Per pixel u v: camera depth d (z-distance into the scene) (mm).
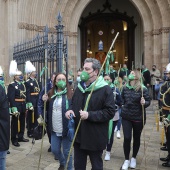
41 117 5234
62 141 5016
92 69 3729
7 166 5938
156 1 17516
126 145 5773
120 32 29875
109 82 6707
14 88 7590
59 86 4953
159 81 11359
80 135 3734
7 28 16000
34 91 8781
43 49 10578
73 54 18594
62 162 5172
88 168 5828
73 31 18562
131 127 5824
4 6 16359
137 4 18359
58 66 9875
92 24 29109
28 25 16609
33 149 7285
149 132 9602
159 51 18031
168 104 6113
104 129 3725
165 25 17453
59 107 4949
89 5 22953
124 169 5684
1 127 3883
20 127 8047
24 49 14016
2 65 16391
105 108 3678
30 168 5812
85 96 3791
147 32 18453
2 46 16453
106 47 30469
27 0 16391
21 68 14000
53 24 17531
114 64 30328
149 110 14672
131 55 22969
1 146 3887
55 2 17438
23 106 7934
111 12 22922
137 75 5777
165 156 6746
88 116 3537
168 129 5953
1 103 3857
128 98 5766
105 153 7031
